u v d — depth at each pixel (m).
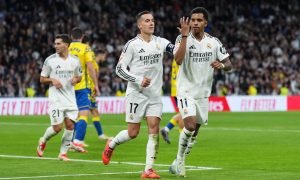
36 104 37.31
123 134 12.67
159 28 51.59
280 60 49.78
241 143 19.38
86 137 21.84
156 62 12.34
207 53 12.15
